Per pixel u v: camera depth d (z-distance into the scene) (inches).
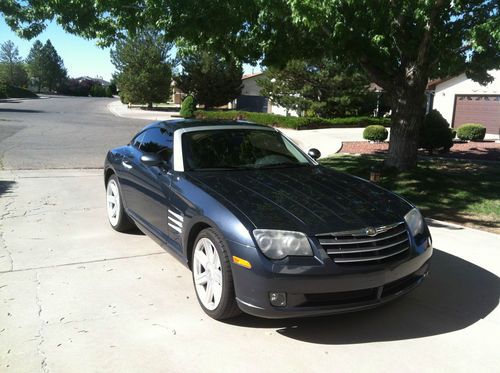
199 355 127.8
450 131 610.5
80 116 1255.5
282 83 1214.3
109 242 219.0
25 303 154.3
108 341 133.1
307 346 134.3
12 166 424.2
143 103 1930.4
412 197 335.9
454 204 317.4
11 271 180.5
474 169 468.4
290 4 266.8
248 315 151.1
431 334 143.2
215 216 142.9
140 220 204.7
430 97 1139.9
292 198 152.9
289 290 128.9
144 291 166.4
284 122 1132.5
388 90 396.8
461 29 338.3
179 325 143.4
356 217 143.3
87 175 388.2
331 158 566.6
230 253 135.5
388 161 414.9
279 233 131.9
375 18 297.1
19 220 249.4
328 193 161.2
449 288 177.6
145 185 195.9
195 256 154.4
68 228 238.8
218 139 197.5
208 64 1676.9
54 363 121.9
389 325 148.3
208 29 342.6
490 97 968.3
